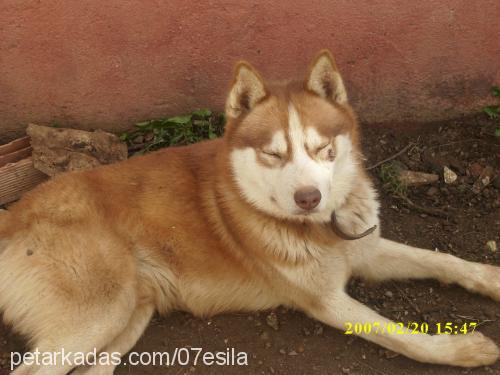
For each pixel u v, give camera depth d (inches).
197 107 56.5
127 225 43.3
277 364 42.2
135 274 42.8
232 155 40.2
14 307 41.6
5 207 52.7
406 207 52.3
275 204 40.0
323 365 41.9
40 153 52.4
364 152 56.4
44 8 50.1
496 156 54.6
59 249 41.1
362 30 53.1
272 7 51.9
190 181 44.0
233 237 42.8
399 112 57.4
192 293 44.8
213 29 52.6
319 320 43.8
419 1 52.0
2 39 50.8
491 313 43.8
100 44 52.2
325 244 41.6
